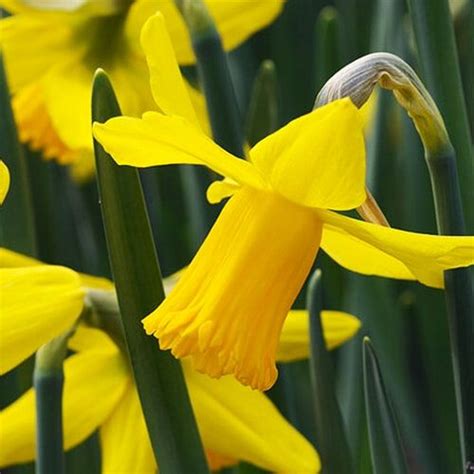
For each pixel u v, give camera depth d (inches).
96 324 21.9
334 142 18.9
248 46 33.3
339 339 22.5
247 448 22.3
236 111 22.8
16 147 24.0
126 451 22.4
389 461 21.1
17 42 25.7
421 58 21.6
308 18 34.0
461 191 21.3
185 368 22.4
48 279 21.8
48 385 21.5
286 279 19.9
